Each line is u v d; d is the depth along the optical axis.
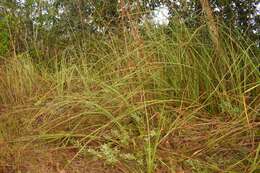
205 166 2.91
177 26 4.31
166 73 4.04
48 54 6.78
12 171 2.94
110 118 3.50
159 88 3.89
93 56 5.48
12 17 7.47
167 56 4.05
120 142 3.22
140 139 3.23
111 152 3.06
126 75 3.98
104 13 6.43
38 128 3.54
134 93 3.63
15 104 4.41
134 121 3.47
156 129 3.35
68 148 3.24
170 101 3.70
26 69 5.45
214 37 4.05
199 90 3.90
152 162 2.87
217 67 4.02
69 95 3.94
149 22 4.58
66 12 7.42
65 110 3.77
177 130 3.40
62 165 3.05
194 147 3.18
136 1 4.79
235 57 3.96
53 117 3.73
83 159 3.12
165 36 4.28
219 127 3.37
